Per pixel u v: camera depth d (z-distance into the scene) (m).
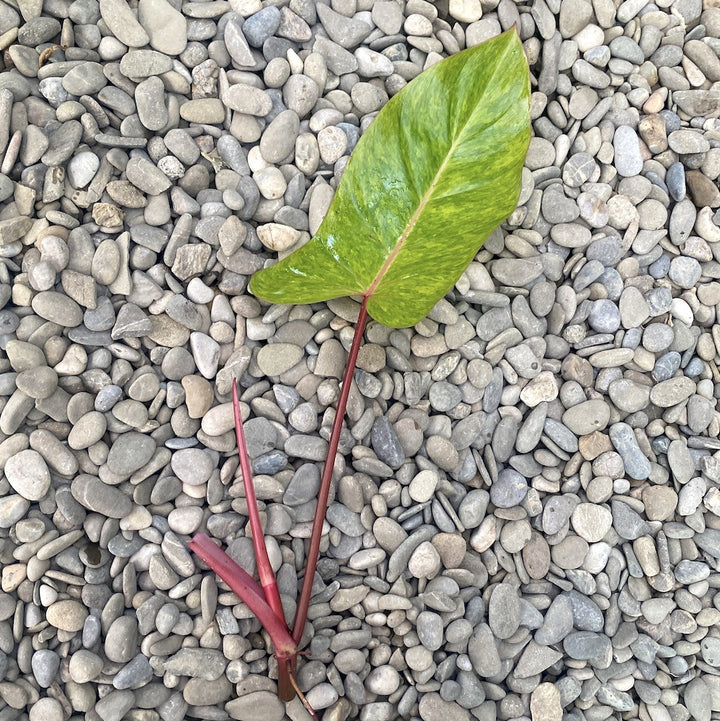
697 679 0.67
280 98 0.65
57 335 0.61
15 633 0.59
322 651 0.62
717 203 0.70
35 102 0.62
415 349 0.66
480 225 0.61
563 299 0.68
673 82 0.70
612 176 0.69
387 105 0.60
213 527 0.62
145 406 0.62
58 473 0.61
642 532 0.67
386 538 0.64
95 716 0.59
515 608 0.65
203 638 0.61
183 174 0.63
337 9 0.66
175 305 0.62
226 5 0.65
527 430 0.67
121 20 0.62
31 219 0.61
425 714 0.62
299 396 0.65
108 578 0.61
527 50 0.68
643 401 0.67
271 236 0.63
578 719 0.66
